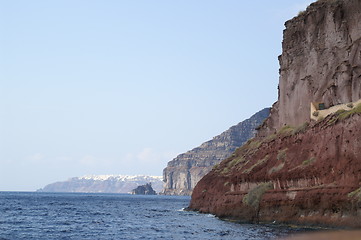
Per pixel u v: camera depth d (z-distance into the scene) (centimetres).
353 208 5159
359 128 5616
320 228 5525
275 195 6694
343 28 7500
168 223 7756
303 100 8106
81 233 6288
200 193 10469
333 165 5784
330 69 7600
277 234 5353
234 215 7769
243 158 9144
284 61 8812
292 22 8781
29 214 10031
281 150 7388
